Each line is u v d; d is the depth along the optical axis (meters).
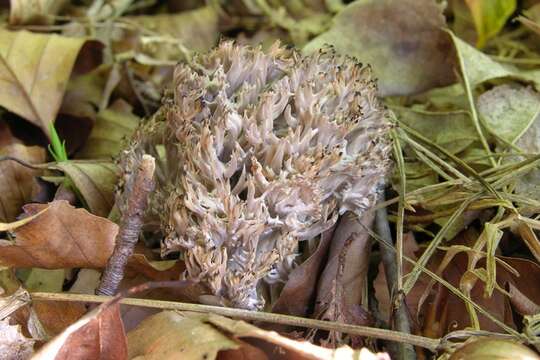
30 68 0.38
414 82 0.39
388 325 0.30
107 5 0.47
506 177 0.34
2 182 0.34
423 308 0.31
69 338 0.27
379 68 0.40
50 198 0.35
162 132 0.33
